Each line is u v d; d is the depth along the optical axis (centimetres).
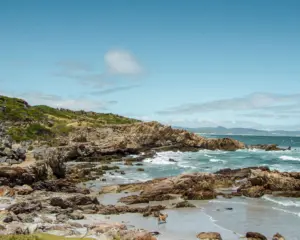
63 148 8544
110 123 16625
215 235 2734
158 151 10931
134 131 12156
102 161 8519
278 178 4666
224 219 3359
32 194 4203
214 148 12156
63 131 12750
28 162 5797
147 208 3719
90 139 11106
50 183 4772
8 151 5950
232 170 6172
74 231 2575
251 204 4025
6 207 3281
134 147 10144
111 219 3312
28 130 11675
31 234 2402
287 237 2788
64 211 3359
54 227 2623
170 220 3319
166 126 12162
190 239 2711
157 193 4412
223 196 4469
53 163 5369
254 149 12581
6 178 4597
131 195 4425
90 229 2697
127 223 3175
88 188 5075
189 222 3241
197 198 4316
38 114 14712
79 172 6256
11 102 15025
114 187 4944
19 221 2769
